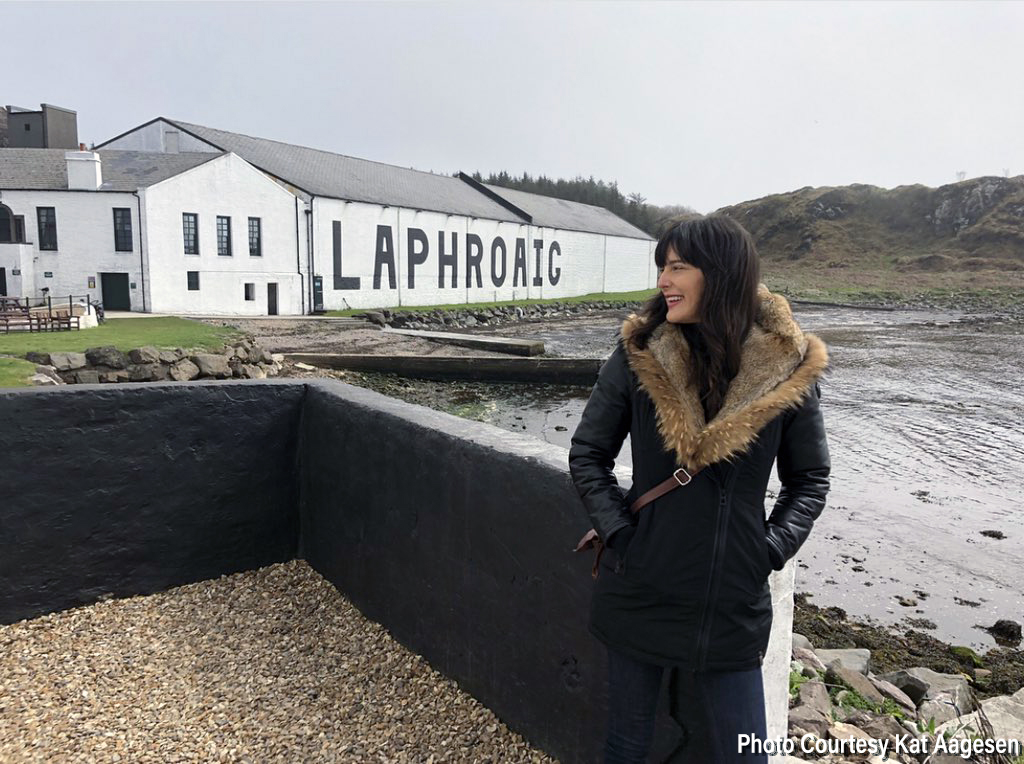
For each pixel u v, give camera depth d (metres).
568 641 2.42
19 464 3.43
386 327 37.06
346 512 3.71
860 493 11.65
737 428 1.59
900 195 106.88
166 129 41.28
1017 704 3.83
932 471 13.05
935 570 8.37
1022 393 21.64
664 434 1.64
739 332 1.67
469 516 2.83
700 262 1.67
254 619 3.61
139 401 3.69
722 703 1.68
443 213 47.91
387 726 2.78
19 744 2.63
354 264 41.78
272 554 4.17
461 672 2.97
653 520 1.67
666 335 1.75
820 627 6.49
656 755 2.11
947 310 61.34
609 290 70.31
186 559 3.91
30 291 31.84
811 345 1.72
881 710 3.63
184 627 3.52
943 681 4.82
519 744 2.64
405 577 3.27
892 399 20.62
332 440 3.80
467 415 19.11
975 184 100.81
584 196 107.38
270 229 37.19
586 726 2.38
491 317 45.72
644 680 1.76
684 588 1.63
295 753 2.62
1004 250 90.38
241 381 4.07
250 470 4.03
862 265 94.69
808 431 1.71
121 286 32.84
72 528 3.59
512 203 59.88
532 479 2.50
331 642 3.40
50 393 3.47
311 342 27.97
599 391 1.84
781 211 113.75
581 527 2.32
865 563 8.56
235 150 41.53
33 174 33.06
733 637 1.65
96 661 3.22
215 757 2.59
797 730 2.90
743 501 1.64
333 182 43.81
